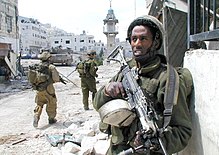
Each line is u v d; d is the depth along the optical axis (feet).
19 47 89.35
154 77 6.43
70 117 25.59
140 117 5.90
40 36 325.42
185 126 6.31
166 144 5.90
